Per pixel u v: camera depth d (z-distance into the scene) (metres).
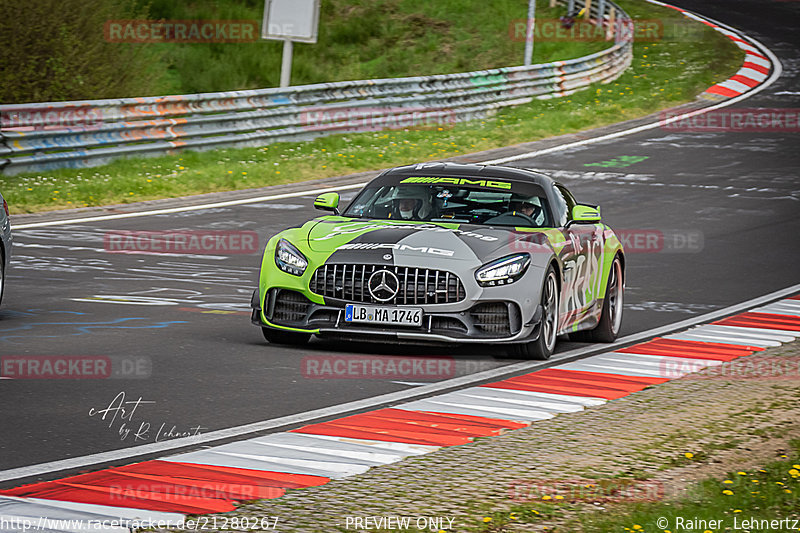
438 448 17.94
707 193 64.75
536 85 96.19
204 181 61.09
